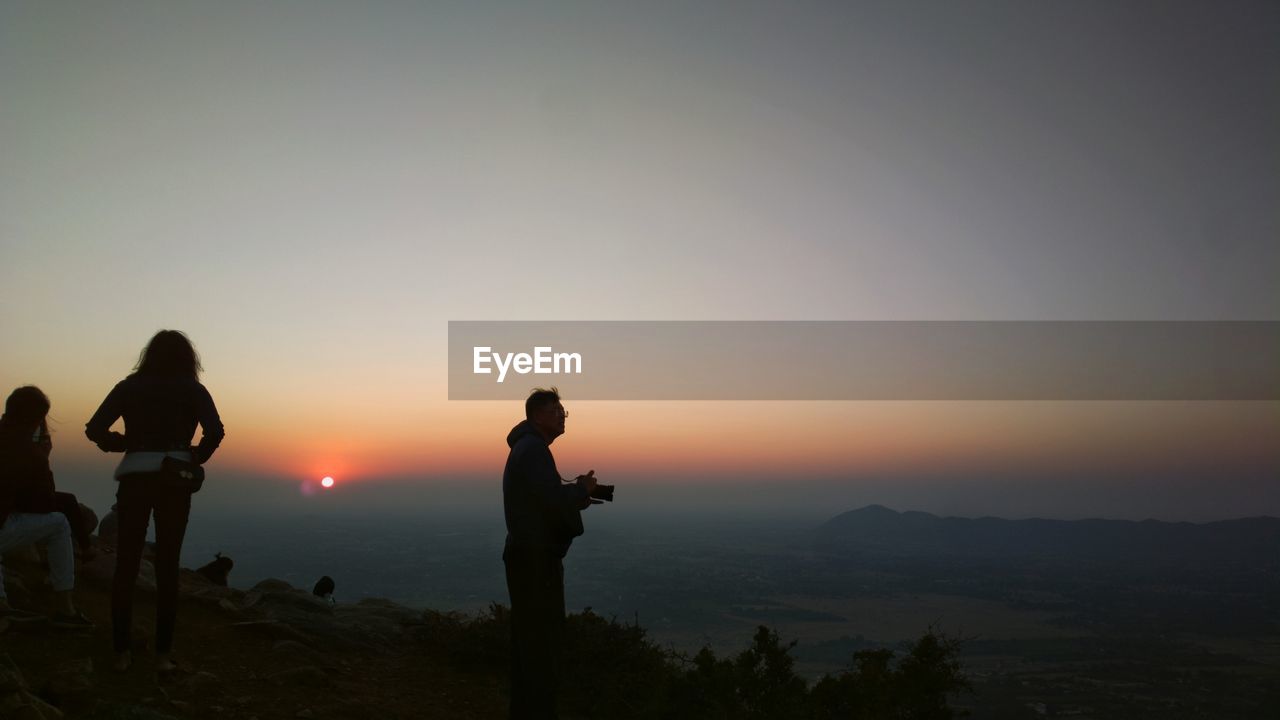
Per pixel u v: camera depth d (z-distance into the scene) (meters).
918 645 5.04
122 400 4.30
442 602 95.56
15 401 4.54
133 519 4.21
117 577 4.20
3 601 4.53
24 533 4.41
